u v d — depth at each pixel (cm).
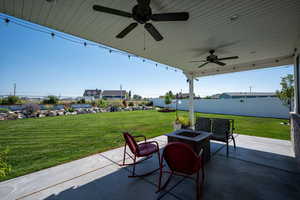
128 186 210
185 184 214
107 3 180
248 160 294
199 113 1316
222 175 237
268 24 228
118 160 299
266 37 276
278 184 210
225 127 368
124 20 218
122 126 680
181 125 537
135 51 364
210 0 174
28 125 695
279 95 784
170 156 186
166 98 1667
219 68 551
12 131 566
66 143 414
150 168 265
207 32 257
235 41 298
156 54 385
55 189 202
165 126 683
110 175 240
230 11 196
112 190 200
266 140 432
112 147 379
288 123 720
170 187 206
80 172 250
